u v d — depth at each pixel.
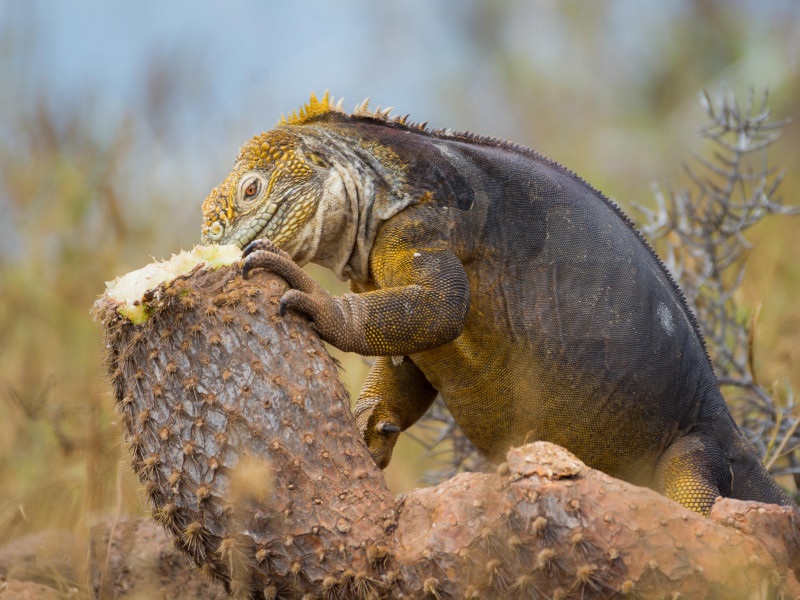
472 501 7.59
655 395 9.61
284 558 7.78
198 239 18.98
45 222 18.11
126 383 8.21
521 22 35.91
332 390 8.19
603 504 7.36
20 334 16.67
